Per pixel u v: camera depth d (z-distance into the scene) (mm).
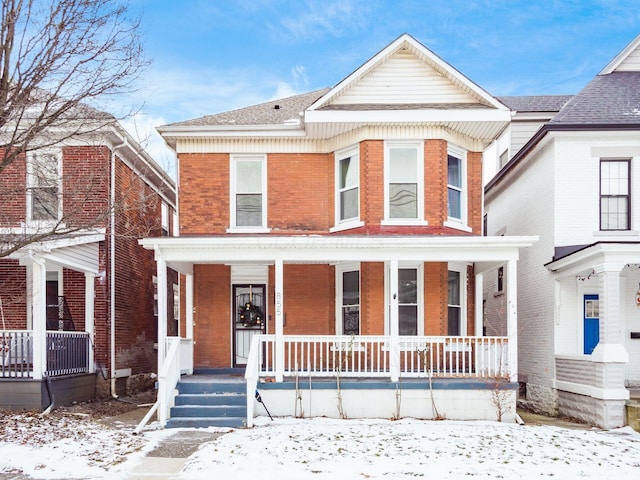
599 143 13945
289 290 14344
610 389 11383
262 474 7422
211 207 14680
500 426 10969
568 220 13852
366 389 11859
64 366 13078
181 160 14820
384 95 14180
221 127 14414
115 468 7840
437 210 13602
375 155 13672
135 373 17062
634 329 13992
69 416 11625
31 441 9242
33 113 11117
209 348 14500
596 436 10164
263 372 12203
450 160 14305
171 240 12141
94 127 12422
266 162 14789
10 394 11820
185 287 15133
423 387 11812
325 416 11867
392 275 12172
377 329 13430
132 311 16844
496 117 13406
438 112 13406
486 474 7406
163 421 10844
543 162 14773
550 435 10055
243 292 14992
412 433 9938
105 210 12125
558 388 13562
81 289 14945
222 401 11719
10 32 8883
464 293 14273
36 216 14219
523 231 16453
